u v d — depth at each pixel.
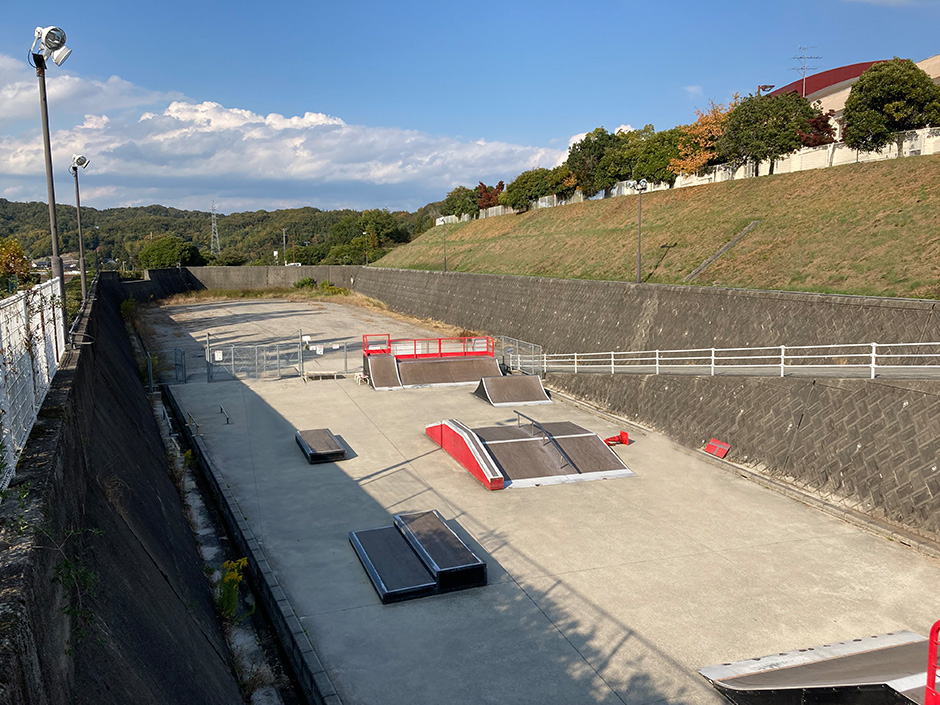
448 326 45.00
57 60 13.54
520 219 60.34
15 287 15.27
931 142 31.56
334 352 34.44
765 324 20.56
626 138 55.72
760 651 9.34
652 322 25.56
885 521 13.41
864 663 8.16
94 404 10.86
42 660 3.79
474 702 8.38
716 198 37.66
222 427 20.88
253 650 9.50
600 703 8.34
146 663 5.69
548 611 10.50
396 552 12.09
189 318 50.38
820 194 30.70
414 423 21.52
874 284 21.06
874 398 14.17
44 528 4.70
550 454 17.28
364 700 8.40
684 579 11.46
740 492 15.59
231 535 13.66
